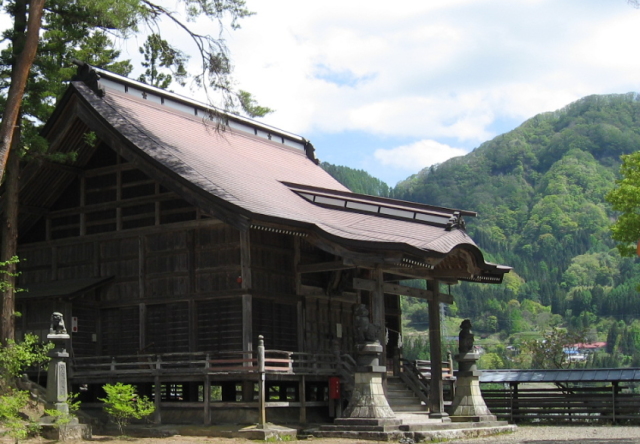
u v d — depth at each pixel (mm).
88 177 30406
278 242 27938
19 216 30484
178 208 28078
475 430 26203
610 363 97875
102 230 29797
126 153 27203
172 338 27375
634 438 23812
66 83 35469
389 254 24891
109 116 27844
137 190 29172
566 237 192500
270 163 34062
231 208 24375
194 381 27578
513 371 34625
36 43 24016
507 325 142750
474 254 27875
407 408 28641
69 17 27328
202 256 27250
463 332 29047
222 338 26453
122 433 23812
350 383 26922
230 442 22234
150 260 28344
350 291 31219
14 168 27016
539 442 22469
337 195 29641
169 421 25734
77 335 28281
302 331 28375
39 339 28453
